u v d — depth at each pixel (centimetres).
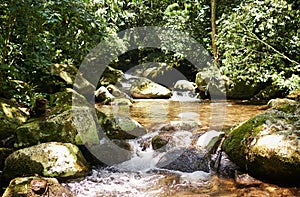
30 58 410
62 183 276
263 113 304
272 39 621
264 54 624
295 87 599
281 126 275
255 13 604
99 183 285
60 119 322
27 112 398
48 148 286
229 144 300
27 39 398
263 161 262
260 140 271
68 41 463
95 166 319
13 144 324
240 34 622
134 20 838
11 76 451
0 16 391
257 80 628
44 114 358
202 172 304
